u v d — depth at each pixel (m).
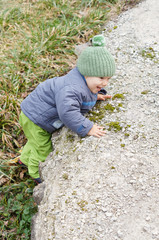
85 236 2.12
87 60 2.53
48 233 2.24
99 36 2.60
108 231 2.11
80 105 2.70
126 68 3.58
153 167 2.42
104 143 2.66
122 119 2.87
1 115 3.91
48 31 4.87
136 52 3.81
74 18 5.23
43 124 2.88
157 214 2.13
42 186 2.72
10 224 3.20
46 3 5.64
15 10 5.50
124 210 2.20
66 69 4.50
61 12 5.43
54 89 2.72
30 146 3.23
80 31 4.99
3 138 3.79
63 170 2.62
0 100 4.02
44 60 4.55
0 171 3.53
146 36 4.07
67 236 2.15
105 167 2.49
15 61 4.51
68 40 4.87
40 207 2.52
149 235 2.03
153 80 3.28
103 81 2.63
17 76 4.27
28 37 4.85
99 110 3.03
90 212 2.24
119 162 2.50
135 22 4.49
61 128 3.03
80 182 2.45
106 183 2.38
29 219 3.10
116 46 4.08
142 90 3.18
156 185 2.30
